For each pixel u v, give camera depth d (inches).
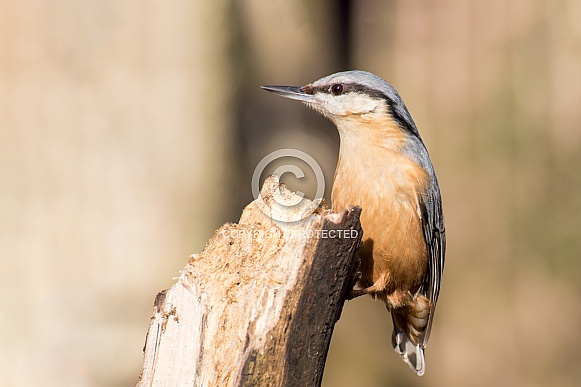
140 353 470.3
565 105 843.4
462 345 755.4
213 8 516.4
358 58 821.2
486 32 885.2
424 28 903.7
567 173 813.2
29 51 463.8
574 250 780.6
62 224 468.1
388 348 645.9
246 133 565.3
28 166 464.8
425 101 889.5
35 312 462.0
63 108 468.1
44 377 458.6
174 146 493.4
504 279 788.6
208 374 234.7
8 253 461.4
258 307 235.5
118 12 475.8
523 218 808.3
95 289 469.7
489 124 853.8
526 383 733.3
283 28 661.9
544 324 761.0
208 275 246.7
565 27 854.5
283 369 233.9
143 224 483.2
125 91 479.2
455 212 828.0
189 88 496.1
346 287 249.4
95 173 473.7
